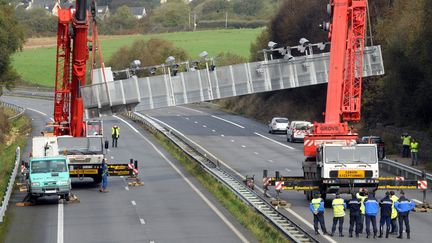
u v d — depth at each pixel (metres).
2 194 132.50
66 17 136.62
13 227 105.62
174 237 97.69
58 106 142.50
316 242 87.81
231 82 153.75
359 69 126.12
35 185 122.44
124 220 109.69
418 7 193.75
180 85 149.38
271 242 92.19
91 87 141.25
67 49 139.38
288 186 117.06
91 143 139.75
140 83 145.62
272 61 156.12
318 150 117.44
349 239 95.56
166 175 154.12
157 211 116.50
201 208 118.69
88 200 127.62
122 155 185.62
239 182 136.12
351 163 114.69
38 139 135.88
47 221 109.75
